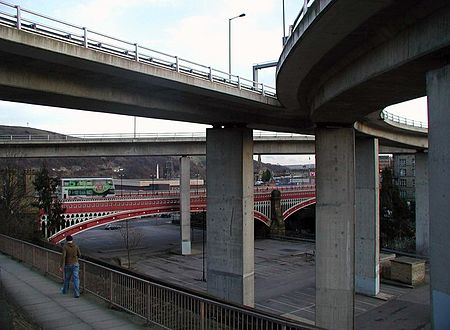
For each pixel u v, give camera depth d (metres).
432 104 10.88
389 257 50.91
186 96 24.06
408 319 35.00
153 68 19.44
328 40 14.77
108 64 17.53
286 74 19.92
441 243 10.42
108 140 54.16
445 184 10.31
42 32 15.50
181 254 63.25
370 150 40.78
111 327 11.26
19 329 10.05
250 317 9.13
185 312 10.48
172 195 70.56
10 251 23.00
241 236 29.09
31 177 60.41
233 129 29.88
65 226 53.25
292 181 150.88
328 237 25.89
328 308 25.80
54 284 16.11
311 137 54.03
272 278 49.22
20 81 17.69
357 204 41.56
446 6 10.73
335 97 19.11
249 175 30.27
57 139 53.62
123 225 101.94
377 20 12.73
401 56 13.05
